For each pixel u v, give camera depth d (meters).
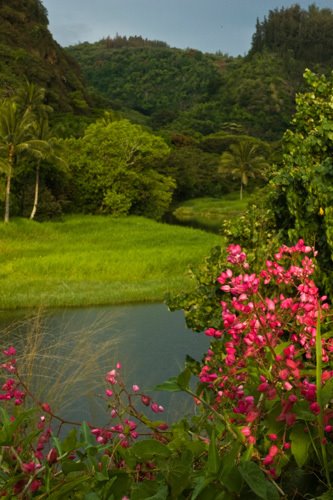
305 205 5.08
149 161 72.31
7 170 52.62
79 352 3.02
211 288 5.84
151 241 45.53
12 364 2.21
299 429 1.75
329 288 4.62
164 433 2.11
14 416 2.06
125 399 4.92
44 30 155.00
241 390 2.13
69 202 65.69
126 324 15.89
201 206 94.25
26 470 1.74
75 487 1.79
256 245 5.88
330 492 1.63
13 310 20.25
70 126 109.19
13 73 130.38
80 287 25.97
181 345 13.02
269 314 2.16
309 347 2.29
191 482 1.70
